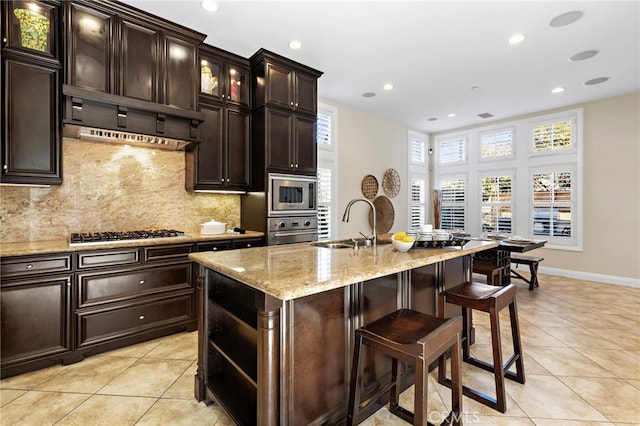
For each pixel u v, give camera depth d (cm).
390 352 143
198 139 316
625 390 207
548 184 547
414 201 674
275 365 140
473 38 314
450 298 206
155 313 281
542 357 253
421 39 316
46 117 245
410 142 661
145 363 243
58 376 224
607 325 320
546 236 551
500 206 605
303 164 385
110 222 312
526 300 405
